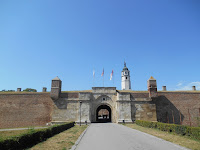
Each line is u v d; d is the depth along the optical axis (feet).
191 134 46.47
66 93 117.70
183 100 119.75
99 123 114.62
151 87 118.21
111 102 122.42
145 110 117.50
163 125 63.41
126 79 312.71
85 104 115.75
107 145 36.68
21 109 114.52
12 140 30.86
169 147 34.53
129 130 68.85
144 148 33.47
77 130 68.90
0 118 112.57
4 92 119.03
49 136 48.83
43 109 115.34
